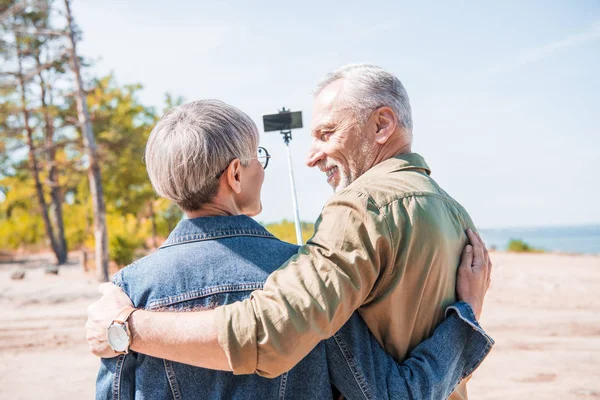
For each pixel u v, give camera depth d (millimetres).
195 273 1233
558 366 5941
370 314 1306
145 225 22625
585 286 12250
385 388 1243
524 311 9336
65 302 11078
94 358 6535
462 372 1366
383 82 1555
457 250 1431
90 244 19281
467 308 1354
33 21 19312
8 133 20562
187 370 1184
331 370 1282
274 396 1209
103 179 23750
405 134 1582
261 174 1397
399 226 1284
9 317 9289
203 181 1274
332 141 1605
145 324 1153
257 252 1288
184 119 1280
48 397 5066
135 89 22797
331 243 1235
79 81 16500
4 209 31672
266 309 1128
